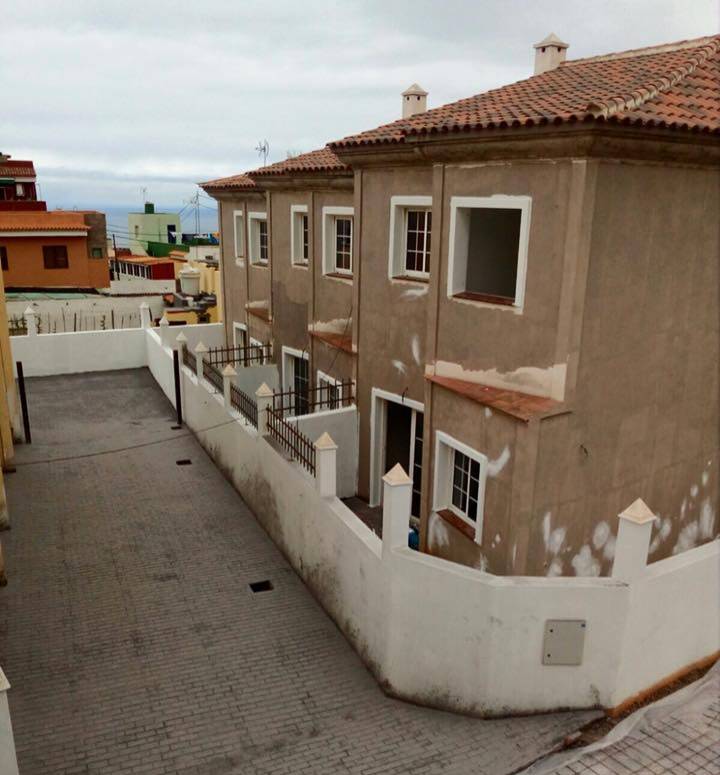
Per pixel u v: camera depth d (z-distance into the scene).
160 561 11.80
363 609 9.05
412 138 9.63
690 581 7.68
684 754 6.74
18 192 41.38
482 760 7.18
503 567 9.33
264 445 12.45
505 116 8.51
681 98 8.88
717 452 11.49
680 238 9.48
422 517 11.11
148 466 15.87
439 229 10.05
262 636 9.80
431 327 10.45
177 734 7.90
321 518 10.16
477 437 9.67
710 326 10.48
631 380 9.56
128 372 23.28
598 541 9.95
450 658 7.92
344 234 14.59
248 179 19.08
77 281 34.38
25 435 17.02
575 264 8.28
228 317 21.34
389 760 7.37
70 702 8.41
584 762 6.73
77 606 10.45
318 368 15.59
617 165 8.32
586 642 7.38
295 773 7.27
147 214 67.25
